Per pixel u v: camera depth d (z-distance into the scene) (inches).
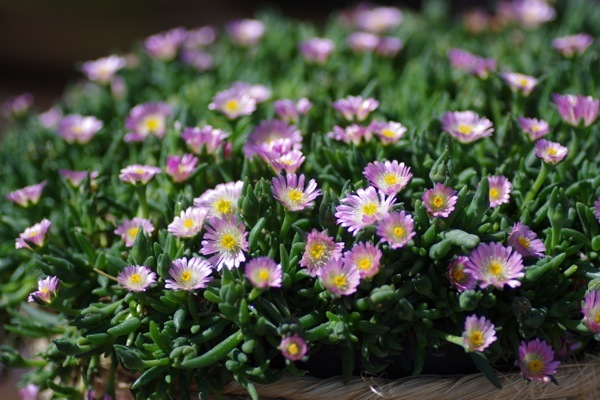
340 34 36.1
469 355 24.5
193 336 24.5
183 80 33.9
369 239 24.3
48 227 26.2
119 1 70.6
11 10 67.7
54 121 32.7
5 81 61.4
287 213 24.7
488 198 24.2
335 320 24.0
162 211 26.6
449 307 24.1
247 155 27.0
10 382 34.7
